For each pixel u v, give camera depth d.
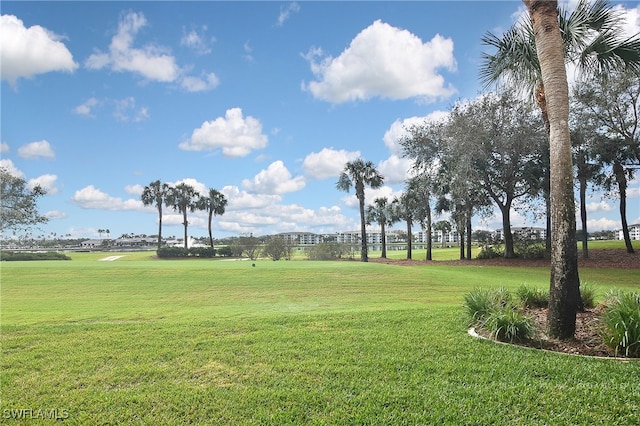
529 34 8.96
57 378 5.48
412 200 40.59
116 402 4.69
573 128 26.27
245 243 42.81
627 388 4.64
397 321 8.48
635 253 29.42
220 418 4.28
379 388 4.87
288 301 13.33
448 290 15.55
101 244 87.75
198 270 20.53
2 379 5.47
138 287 16.36
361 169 39.91
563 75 6.69
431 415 4.18
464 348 6.32
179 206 62.53
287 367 5.67
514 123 26.75
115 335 7.72
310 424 4.10
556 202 6.60
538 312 8.41
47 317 10.38
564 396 4.49
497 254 33.41
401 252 64.69
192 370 5.67
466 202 31.62
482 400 4.49
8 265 23.39
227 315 10.27
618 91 24.03
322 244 42.59
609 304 6.79
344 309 11.05
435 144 31.09
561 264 6.49
